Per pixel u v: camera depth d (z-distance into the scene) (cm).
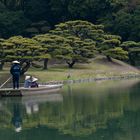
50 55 6053
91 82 5650
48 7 9525
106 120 2331
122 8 8850
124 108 2762
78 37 7188
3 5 9144
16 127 2228
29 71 5950
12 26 8650
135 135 1930
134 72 7081
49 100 3472
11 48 5394
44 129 2139
